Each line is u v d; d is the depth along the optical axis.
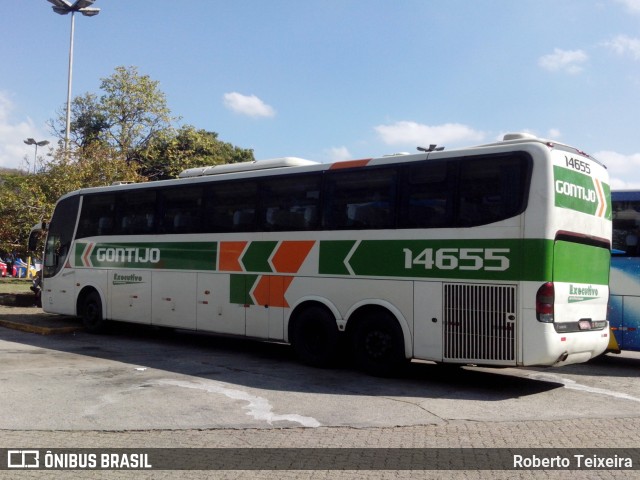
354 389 8.77
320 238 10.39
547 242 8.26
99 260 14.63
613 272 11.37
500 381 9.81
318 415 7.28
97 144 25.33
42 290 16.25
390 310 9.43
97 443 6.17
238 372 9.95
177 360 11.09
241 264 11.56
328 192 10.41
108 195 14.66
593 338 9.11
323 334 10.30
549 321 8.21
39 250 21.95
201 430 6.64
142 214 13.71
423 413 7.44
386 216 9.64
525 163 8.47
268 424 6.87
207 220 12.30
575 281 8.80
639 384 9.89
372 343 9.69
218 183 12.20
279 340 10.90
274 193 11.21
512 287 8.38
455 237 8.90
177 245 12.81
